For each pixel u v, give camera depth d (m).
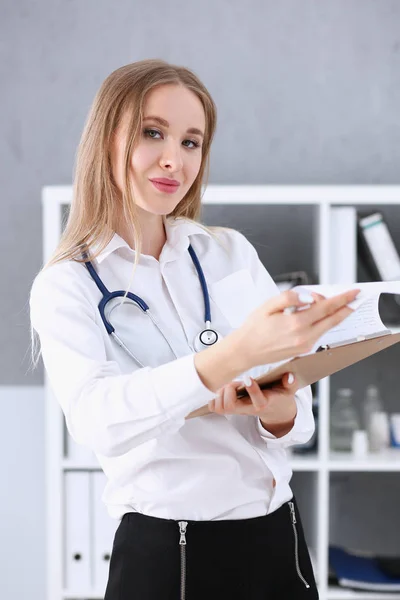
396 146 2.92
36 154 2.91
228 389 1.17
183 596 1.28
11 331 2.92
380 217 2.60
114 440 1.15
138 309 1.38
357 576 2.55
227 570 1.29
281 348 0.98
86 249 1.36
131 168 1.31
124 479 1.33
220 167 2.90
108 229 1.36
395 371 2.85
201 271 1.46
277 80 2.90
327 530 2.68
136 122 1.29
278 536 1.34
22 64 2.90
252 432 1.37
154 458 1.30
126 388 1.13
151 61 1.36
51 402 2.51
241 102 2.90
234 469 1.31
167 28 2.89
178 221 1.47
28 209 2.92
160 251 1.45
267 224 2.87
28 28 2.89
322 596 2.50
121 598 1.31
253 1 2.89
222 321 1.44
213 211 2.86
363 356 1.18
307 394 1.41
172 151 1.30
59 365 1.24
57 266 1.33
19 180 2.92
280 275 2.77
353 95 2.91
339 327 1.12
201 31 2.89
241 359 1.03
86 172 1.36
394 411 2.85
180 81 1.33
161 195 1.31
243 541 1.31
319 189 2.52
